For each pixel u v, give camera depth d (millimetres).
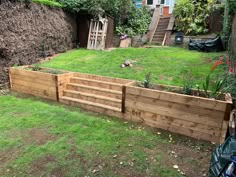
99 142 2959
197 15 9305
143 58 6473
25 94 4930
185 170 2406
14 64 5387
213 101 2836
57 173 2348
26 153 2699
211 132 2945
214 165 1871
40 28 6402
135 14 10445
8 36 5145
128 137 3104
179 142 2986
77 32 8836
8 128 3326
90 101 4223
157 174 2342
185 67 5492
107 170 2404
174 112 3174
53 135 3137
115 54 7035
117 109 3781
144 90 3365
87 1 8078
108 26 8789
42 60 6430
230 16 6285
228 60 5402
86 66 5879
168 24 10164
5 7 5020
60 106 4266
